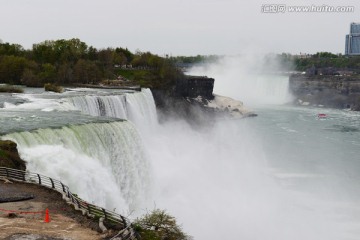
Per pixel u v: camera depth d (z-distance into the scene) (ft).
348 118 484.33
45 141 136.98
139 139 177.06
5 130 135.95
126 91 301.43
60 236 78.33
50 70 370.94
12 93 263.08
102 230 81.41
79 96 232.32
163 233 88.12
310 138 351.87
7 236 77.15
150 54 487.61
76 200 93.81
